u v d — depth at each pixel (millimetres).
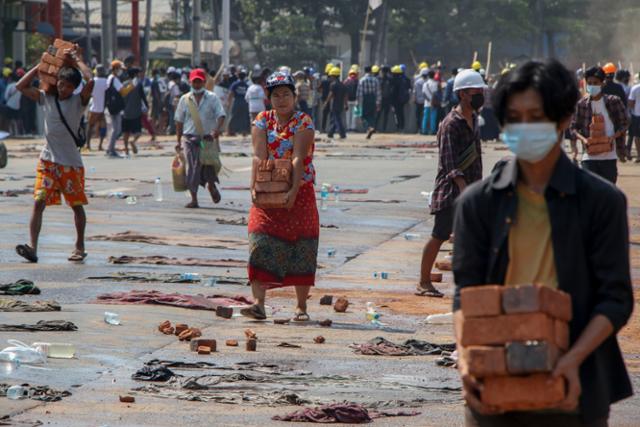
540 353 10031
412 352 22344
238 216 44531
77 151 32344
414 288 29688
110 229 39812
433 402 18797
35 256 32250
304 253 24891
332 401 18688
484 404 10289
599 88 36969
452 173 26953
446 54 185250
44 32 130375
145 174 62594
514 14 176000
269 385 19672
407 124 121625
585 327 10562
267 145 24547
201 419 17406
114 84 76625
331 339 23531
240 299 27359
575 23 178125
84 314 25203
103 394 18766
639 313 26719
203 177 47156
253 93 98688
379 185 58000
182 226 41156
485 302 10172
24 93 32000
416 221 43938
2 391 18594
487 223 10852
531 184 10758
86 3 159250
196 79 46625
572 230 10609
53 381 19484
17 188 53562
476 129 27094
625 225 10688
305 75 108438
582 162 37375
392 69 118125
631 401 19047
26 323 23891
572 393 10188
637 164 73438
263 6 178500
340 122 104875
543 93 10227
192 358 21469
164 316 25328
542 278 10719
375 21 175750
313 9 180750
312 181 24766
